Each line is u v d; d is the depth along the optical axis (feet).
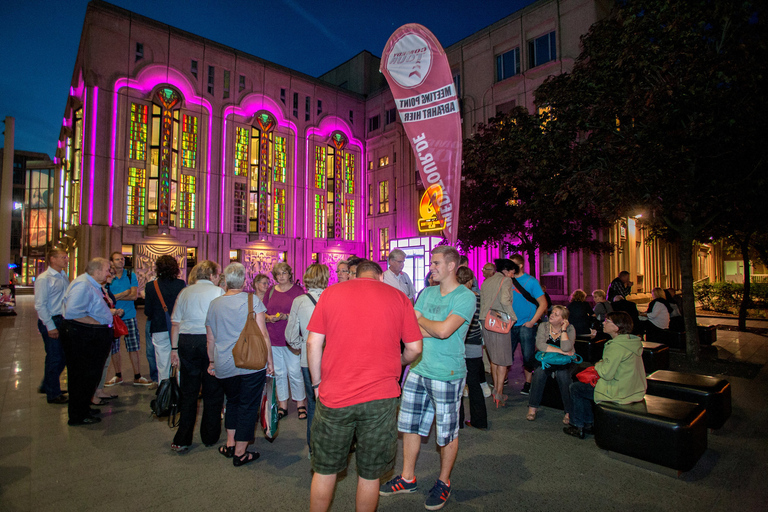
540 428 14.64
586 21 61.31
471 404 14.57
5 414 15.83
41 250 167.12
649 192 20.95
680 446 10.69
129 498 9.80
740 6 18.66
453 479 10.88
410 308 8.45
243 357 10.96
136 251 71.20
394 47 17.33
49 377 17.17
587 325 22.57
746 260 41.78
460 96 78.07
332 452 7.66
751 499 9.85
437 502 9.41
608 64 23.08
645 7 21.48
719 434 14.10
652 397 12.88
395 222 97.60
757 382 20.66
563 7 63.87
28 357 27.53
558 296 60.95
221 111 82.43
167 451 12.55
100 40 69.21
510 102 70.74
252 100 86.79
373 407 7.65
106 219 68.90
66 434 13.84
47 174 171.22
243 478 10.88
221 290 13.30
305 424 15.23
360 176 105.70
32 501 9.61
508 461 11.94
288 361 15.85
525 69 68.44
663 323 30.07
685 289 25.38
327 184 99.86
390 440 7.84
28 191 168.86
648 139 20.45
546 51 66.80
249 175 85.66
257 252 85.35
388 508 9.55
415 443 10.29
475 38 75.82
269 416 12.84
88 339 14.49
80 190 72.64
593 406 13.71
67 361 14.51
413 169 92.02
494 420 15.48
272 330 15.98
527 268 64.03
